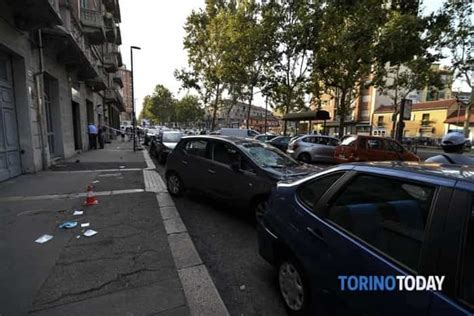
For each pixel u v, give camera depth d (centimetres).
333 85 1642
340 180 232
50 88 1182
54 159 1141
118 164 1159
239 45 1870
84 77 1596
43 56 992
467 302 132
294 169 499
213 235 436
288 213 265
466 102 2998
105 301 261
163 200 609
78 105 1647
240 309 262
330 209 226
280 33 1650
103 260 339
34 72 901
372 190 203
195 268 327
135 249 371
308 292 228
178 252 366
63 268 317
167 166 670
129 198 615
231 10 2250
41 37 927
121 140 3216
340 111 1675
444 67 2094
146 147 2153
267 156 527
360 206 205
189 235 427
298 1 1499
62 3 1095
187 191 670
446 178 167
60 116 1220
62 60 1207
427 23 1197
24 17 773
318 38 1412
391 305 159
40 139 946
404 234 170
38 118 928
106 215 500
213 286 292
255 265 345
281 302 273
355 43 1287
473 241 143
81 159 1298
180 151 638
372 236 188
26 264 324
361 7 1159
